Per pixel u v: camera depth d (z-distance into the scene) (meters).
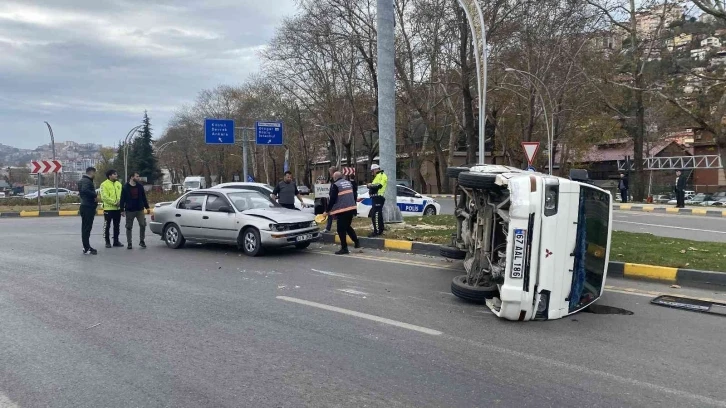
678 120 41.31
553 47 29.86
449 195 39.50
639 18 29.72
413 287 7.75
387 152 14.57
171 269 9.35
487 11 26.52
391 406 3.86
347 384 4.25
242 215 11.01
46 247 12.41
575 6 28.30
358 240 11.45
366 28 34.88
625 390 4.15
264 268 9.38
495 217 6.48
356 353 4.97
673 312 6.41
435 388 4.18
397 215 14.66
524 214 5.77
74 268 9.48
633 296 7.18
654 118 42.31
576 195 6.09
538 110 35.75
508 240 5.85
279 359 4.81
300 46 37.59
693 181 46.91
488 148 50.34
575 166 49.09
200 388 4.18
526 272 5.83
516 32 29.36
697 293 7.38
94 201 11.42
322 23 33.66
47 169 26.84
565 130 39.53
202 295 7.30
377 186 12.25
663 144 51.69
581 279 6.24
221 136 30.64
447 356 4.89
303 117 51.44
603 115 40.56
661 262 8.45
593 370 4.56
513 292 5.82
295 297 7.15
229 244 12.38
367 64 36.78
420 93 38.75
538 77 31.19
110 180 12.30
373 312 6.38
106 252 11.54
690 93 29.95
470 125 30.73
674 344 5.25
